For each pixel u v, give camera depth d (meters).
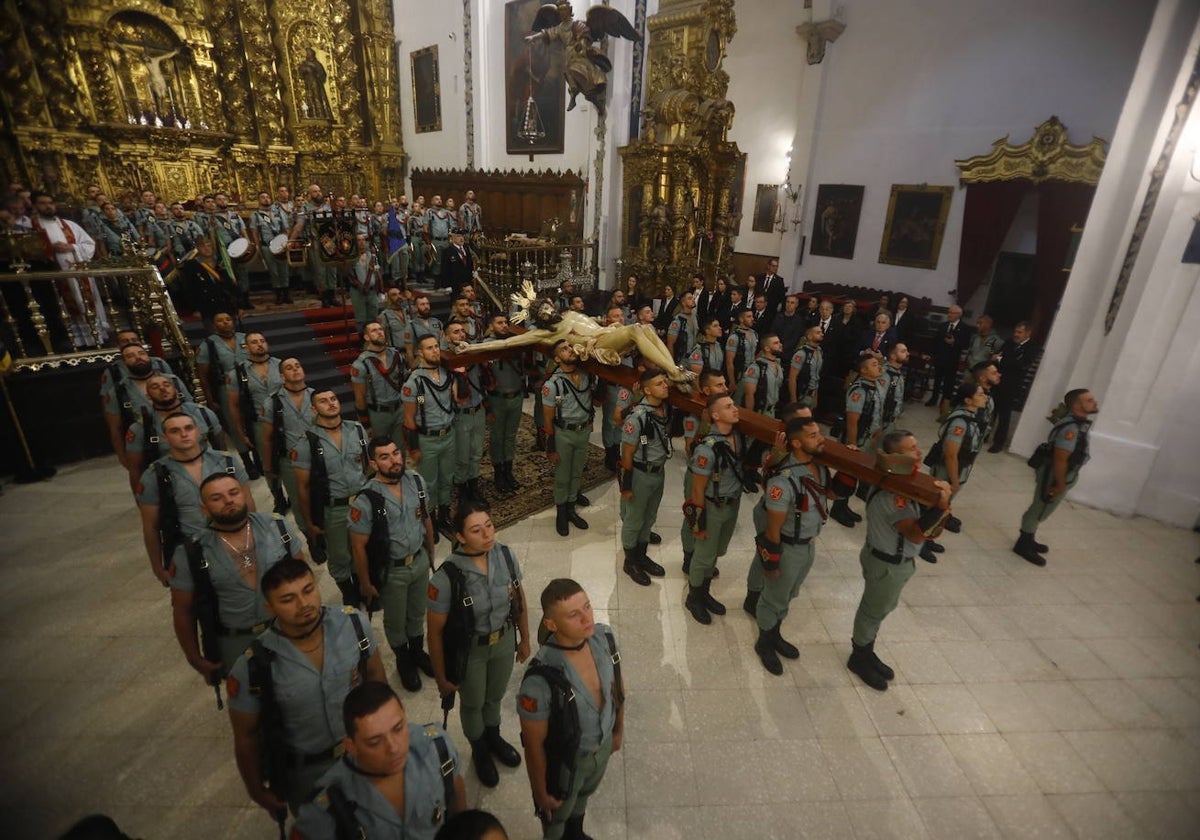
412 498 3.89
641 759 3.68
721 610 4.98
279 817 2.68
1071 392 5.52
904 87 13.33
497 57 14.62
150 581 5.19
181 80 14.12
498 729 3.62
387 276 11.71
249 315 9.64
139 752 3.61
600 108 12.50
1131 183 7.11
